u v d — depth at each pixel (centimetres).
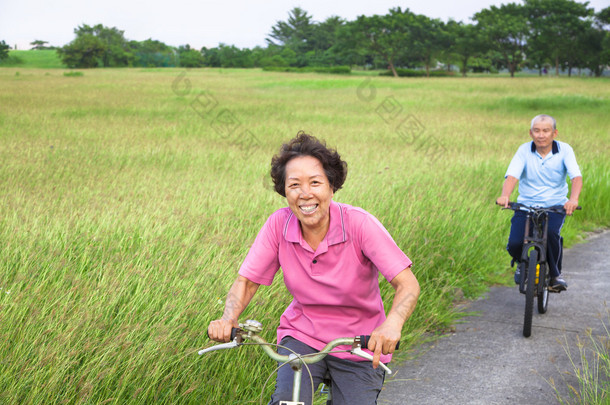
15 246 461
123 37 12325
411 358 449
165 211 614
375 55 10656
